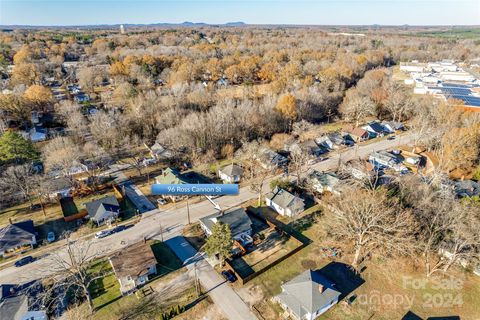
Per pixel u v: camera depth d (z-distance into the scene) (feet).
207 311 127.54
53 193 210.38
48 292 125.08
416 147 288.71
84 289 123.95
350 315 126.00
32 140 282.97
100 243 168.04
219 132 286.05
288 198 194.49
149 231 178.29
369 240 156.97
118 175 244.22
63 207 202.49
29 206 203.62
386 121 353.10
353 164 244.22
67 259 156.04
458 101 340.59
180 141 272.10
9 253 160.56
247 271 148.36
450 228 142.72
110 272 148.05
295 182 226.38
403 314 126.62
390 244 136.56
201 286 139.85
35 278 144.15
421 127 289.33
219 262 154.20
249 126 300.81
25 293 132.57
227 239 144.56
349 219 153.99
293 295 128.57
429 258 150.92
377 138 316.81
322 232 174.70
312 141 286.46
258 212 196.54
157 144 279.90
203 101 346.95
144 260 146.30
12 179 206.18
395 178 205.26
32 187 210.59
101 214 183.32
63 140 255.29
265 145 279.90
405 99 367.25
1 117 292.20
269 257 157.48
